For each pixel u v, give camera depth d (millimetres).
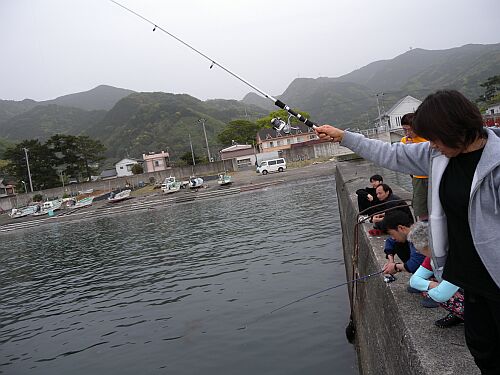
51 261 17406
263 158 50000
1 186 63125
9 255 21109
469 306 1633
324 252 11438
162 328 7871
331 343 6121
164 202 34094
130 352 7066
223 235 16516
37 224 34594
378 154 2006
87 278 13164
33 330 9125
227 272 10992
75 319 9359
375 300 3744
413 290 2990
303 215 18172
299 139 57094
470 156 1494
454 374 2004
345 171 18672
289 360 5863
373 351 3754
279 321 7211
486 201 1414
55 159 62469
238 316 7766
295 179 34000
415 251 2916
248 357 6152
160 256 14453
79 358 7215
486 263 1438
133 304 9656
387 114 47250
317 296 8117
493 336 1603
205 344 6824
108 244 19172
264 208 22578
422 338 2396
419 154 1892
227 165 52312
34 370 7098
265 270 10594
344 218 10875
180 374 6039
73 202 42406
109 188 51500
